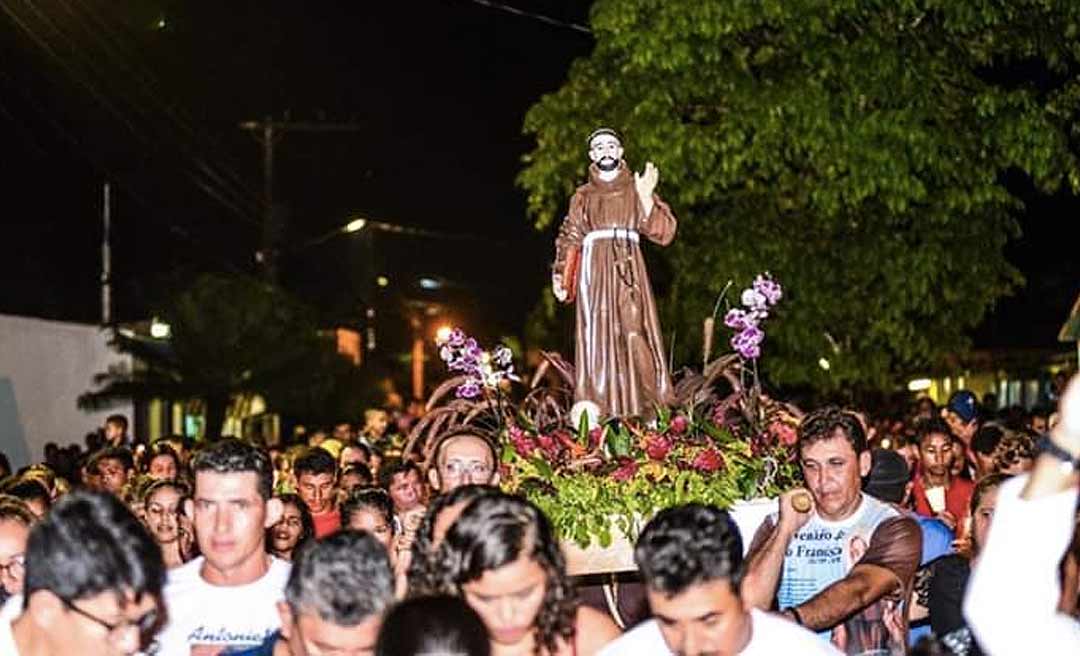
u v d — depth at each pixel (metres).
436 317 48.59
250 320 33.44
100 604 5.50
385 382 39.19
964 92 20.39
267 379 33.44
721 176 20.41
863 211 21.30
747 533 9.48
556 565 5.97
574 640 6.43
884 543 8.27
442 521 6.30
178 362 33.03
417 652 4.90
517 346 39.41
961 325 21.92
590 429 9.78
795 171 21.00
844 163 19.84
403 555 8.89
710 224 21.41
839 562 8.49
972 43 20.50
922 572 8.67
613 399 10.38
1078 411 4.40
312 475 12.43
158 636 6.78
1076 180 20.33
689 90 20.20
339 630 5.55
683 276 21.38
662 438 9.62
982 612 4.52
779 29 20.41
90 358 31.39
